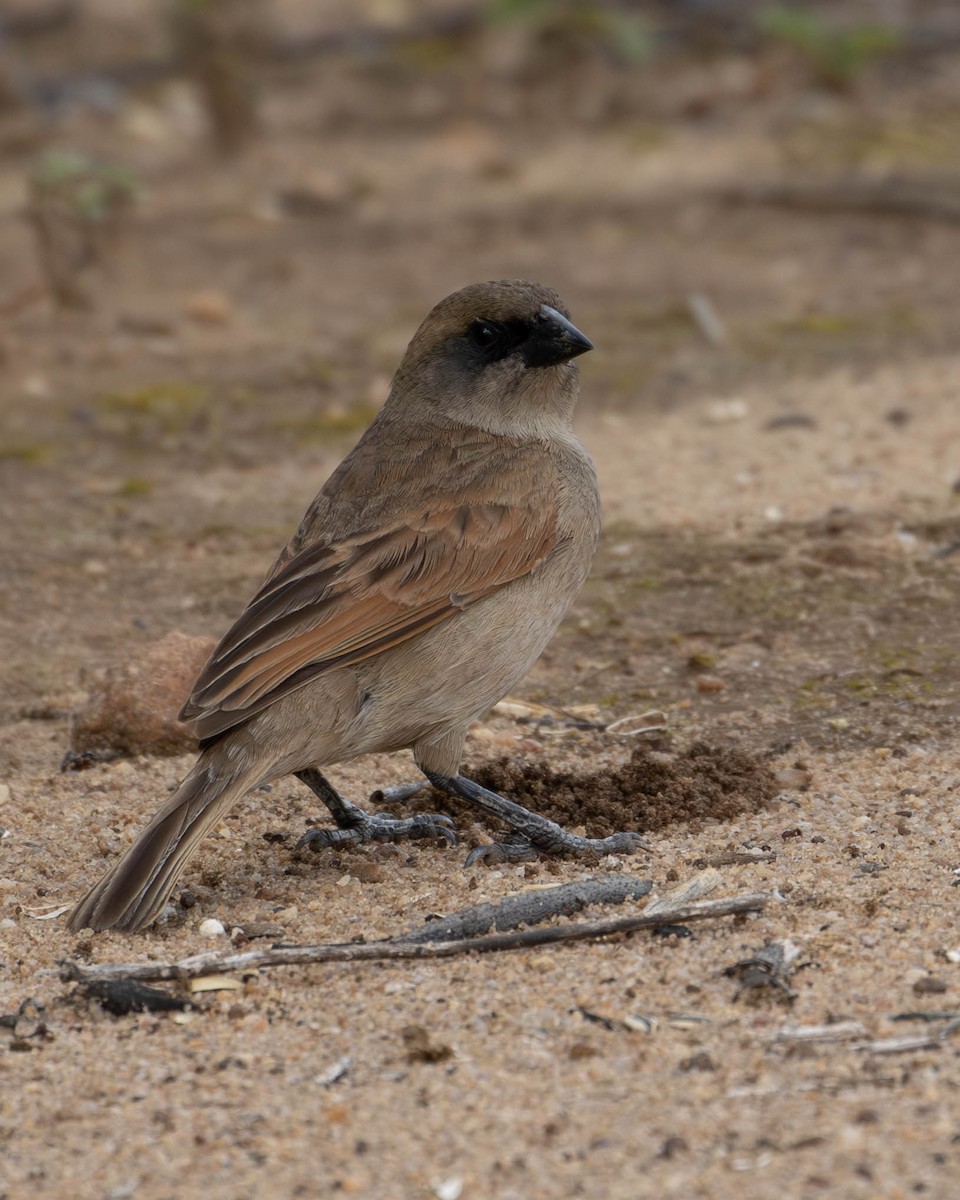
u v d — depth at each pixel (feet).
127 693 42.73
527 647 37.11
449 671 35.73
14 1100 27.86
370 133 107.24
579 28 113.29
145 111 111.04
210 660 34.37
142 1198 25.21
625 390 69.05
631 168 98.78
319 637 34.50
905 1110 26.22
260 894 35.14
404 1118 26.81
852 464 60.03
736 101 109.50
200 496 59.82
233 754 33.83
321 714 34.63
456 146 103.19
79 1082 28.35
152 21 130.72
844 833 36.65
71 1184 25.59
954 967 30.55
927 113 105.81
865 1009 29.30
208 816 33.17
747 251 85.61
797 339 73.51
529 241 87.81
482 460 37.52
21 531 56.75
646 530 55.31
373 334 75.56
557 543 37.29
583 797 38.99
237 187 97.35
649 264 84.07
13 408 67.82
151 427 66.08
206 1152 26.22
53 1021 30.42
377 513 36.47
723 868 35.22
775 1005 29.55
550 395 39.34
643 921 32.17
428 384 39.45
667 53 117.91
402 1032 29.37
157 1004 30.63
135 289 81.10
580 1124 26.37
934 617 48.14
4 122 108.99
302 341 75.05
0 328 75.25
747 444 62.64
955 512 55.11
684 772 39.68
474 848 37.14
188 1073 28.45
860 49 108.37
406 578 35.45
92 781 41.29
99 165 86.63
